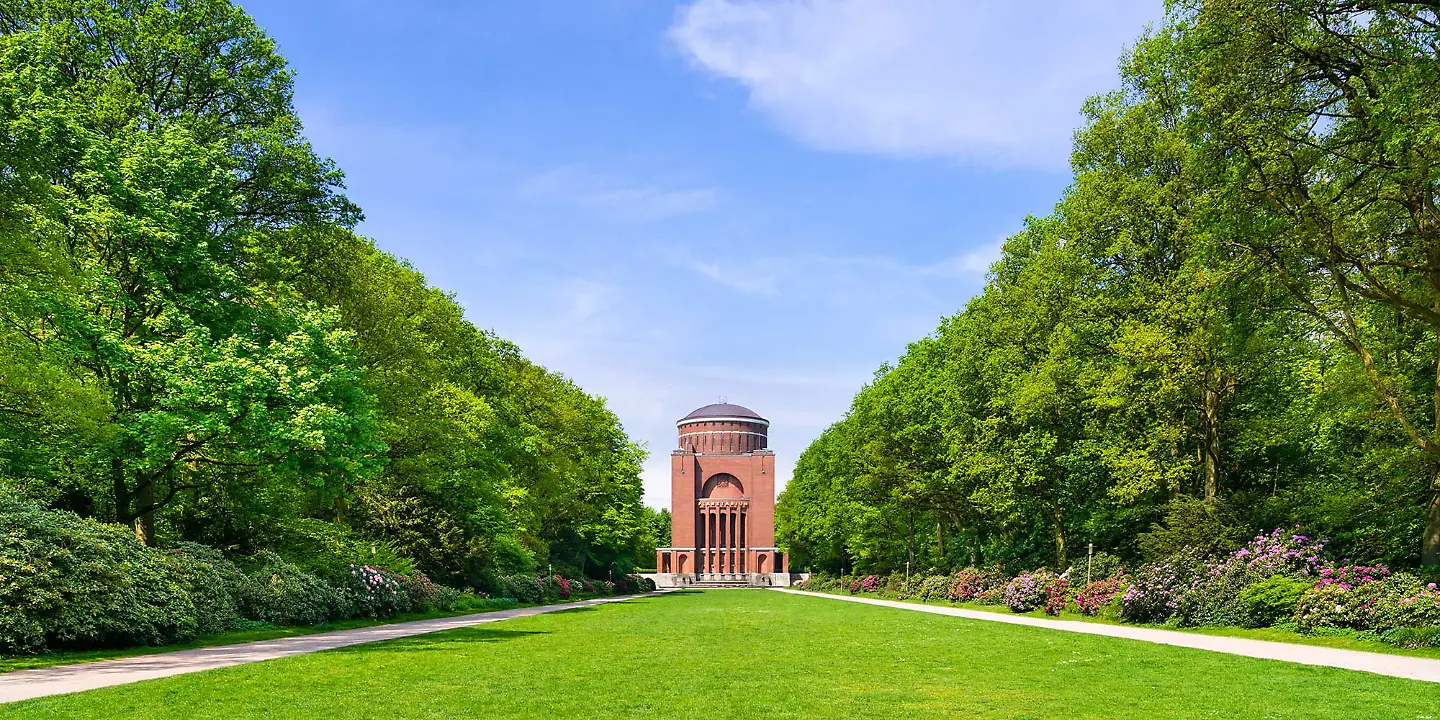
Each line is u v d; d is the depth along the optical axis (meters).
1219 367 25.17
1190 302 23.61
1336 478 26.73
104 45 23.36
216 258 21.55
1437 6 16.27
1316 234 17.33
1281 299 20.45
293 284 26.33
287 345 19.89
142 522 20.69
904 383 47.66
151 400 19.38
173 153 20.47
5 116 17.33
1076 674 12.46
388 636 19.28
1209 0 17.72
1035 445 32.41
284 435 18.08
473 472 37.50
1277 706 9.55
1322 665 13.37
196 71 24.20
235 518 23.97
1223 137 18.28
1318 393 25.03
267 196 25.09
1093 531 35.22
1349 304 19.17
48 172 18.80
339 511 31.12
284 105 26.16
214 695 9.86
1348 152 17.34
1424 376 23.02
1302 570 21.19
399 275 36.47
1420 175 15.66
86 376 18.47
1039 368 31.19
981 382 36.25
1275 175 17.70
